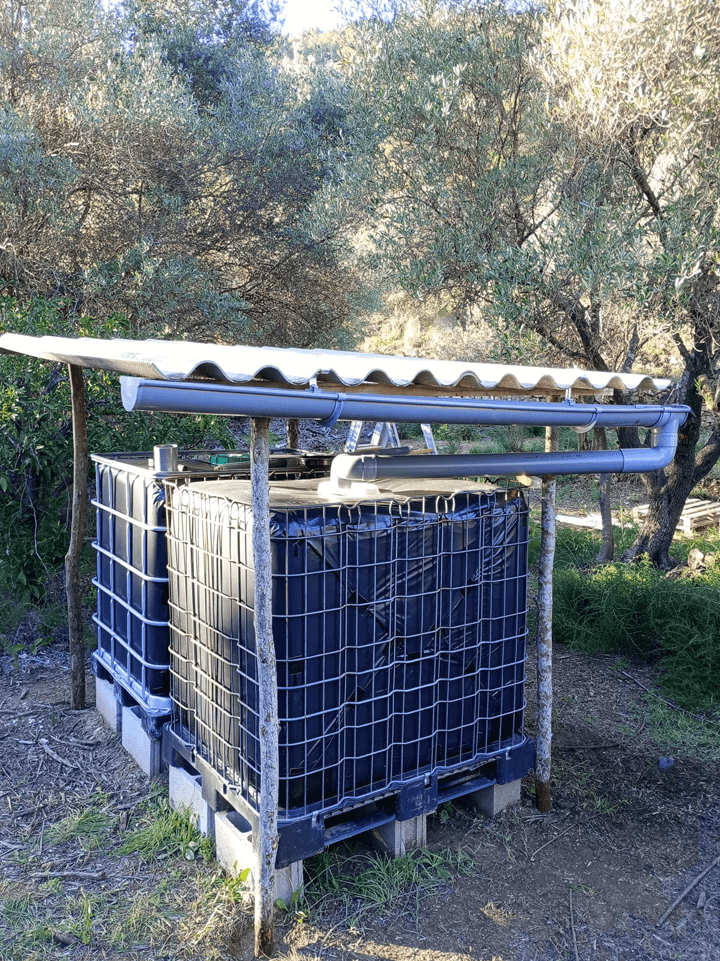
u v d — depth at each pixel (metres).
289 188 11.31
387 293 13.94
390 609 2.98
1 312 6.48
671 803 3.73
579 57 5.91
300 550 2.72
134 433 6.10
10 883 3.03
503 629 3.40
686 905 3.01
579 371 3.38
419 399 2.59
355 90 7.46
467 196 6.93
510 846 3.34
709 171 5.50
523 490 3.45
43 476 5.84
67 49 10.38
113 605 4.14
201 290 10.48
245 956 2.67
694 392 6.78
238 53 12.67
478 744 3.40
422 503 3.06
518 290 6.44
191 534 3.21
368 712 2.99
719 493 10.09
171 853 3.21
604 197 6.51
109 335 6.49
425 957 2.67
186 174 10.53
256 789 2.84
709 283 5.82
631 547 7.68
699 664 5.02
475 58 7.14
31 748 4.09
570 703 4.90
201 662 3.19
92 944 2.71
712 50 5.54
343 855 3.20
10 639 5.38
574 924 2.88
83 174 9.72
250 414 2.33
